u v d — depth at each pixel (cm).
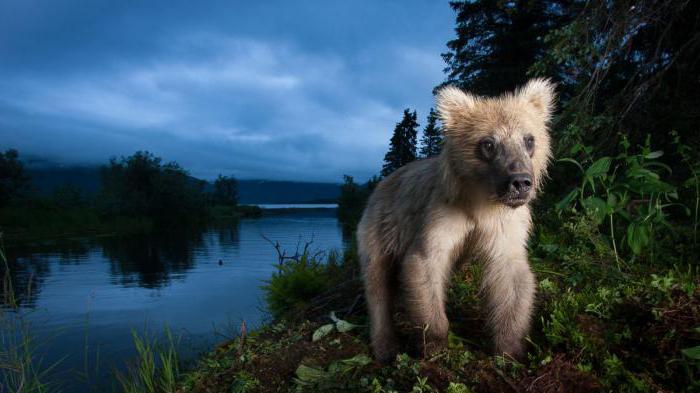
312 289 162
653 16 177
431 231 83
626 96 174
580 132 168
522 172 74
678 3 170
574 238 126
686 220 139
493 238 83
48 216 1391
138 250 824
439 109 86
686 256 107
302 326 107
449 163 83
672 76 183
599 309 82
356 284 146
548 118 90
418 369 73
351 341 96
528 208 88
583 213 130
